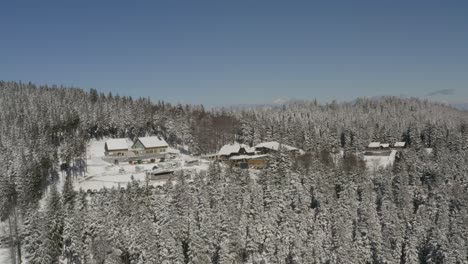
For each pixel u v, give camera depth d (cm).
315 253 8450
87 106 19000
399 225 8994
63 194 9281
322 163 13175
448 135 18612
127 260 8025
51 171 12662
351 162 14212
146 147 15925
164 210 8706
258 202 9131
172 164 14288
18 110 18262
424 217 9225
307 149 17538
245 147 15925
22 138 14038
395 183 11219
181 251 7569
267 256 8325
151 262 7338
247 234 8594
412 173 12106
